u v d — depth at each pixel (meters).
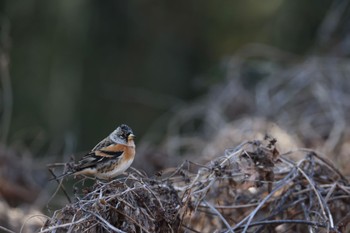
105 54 20.23
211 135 14.15
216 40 21.55
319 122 13.81
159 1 21.62
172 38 21.48
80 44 19.52
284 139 12.13
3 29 14.88
